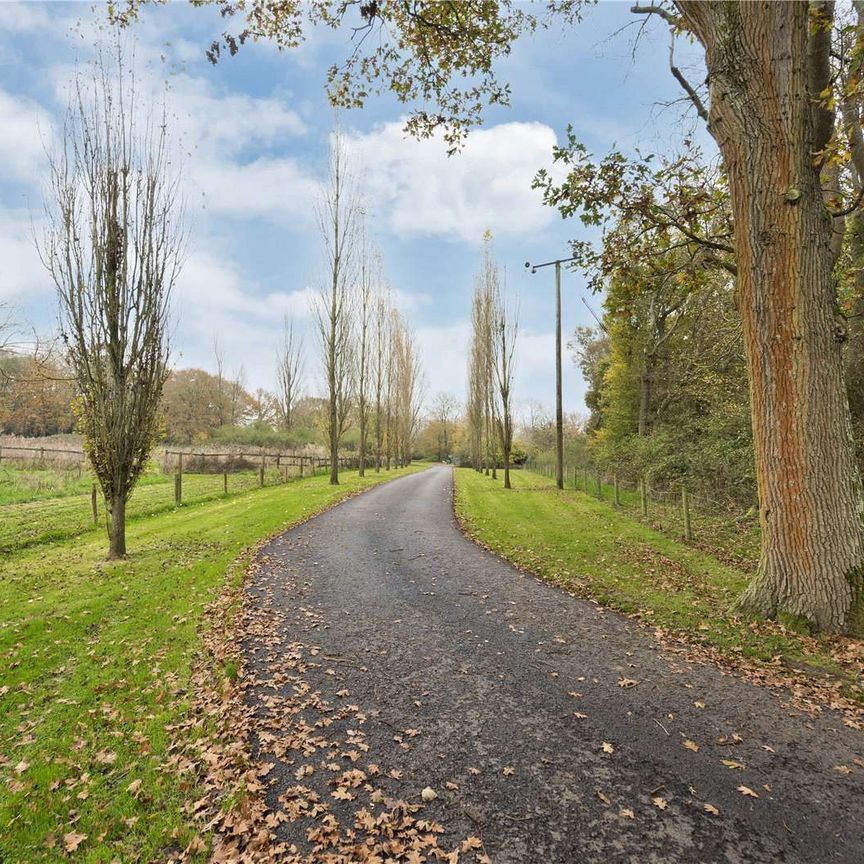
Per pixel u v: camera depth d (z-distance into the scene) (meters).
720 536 12.07
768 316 6.16
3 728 4.34
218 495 20.36
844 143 5.85
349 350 36.16
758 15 6.03
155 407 10.70
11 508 16.28
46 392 37.44
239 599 7.59
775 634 5.83
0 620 6.78
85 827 3.22
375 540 11.96
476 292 32.47
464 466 60.91
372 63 7.54
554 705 4.61
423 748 3.99
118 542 10.23
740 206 6.40
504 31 7.34
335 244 25.88
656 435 19.86
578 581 8.37
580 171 8.45
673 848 2.96
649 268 9.36
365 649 5.89
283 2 6.63
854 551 5.82
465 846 3.00
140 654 5.74
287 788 3.55
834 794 3.40
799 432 5.99
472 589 8.12
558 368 23.31
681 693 4.77
